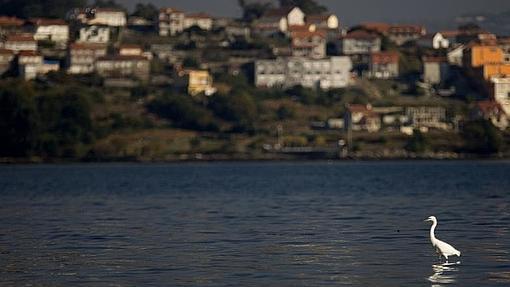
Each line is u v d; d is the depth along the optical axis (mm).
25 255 102875
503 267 91875
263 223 134750
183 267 93500
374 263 94875
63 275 90125
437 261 95812
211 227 129750
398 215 146375
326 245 108188
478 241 110812
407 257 98562
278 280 86312
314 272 90125
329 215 147625
